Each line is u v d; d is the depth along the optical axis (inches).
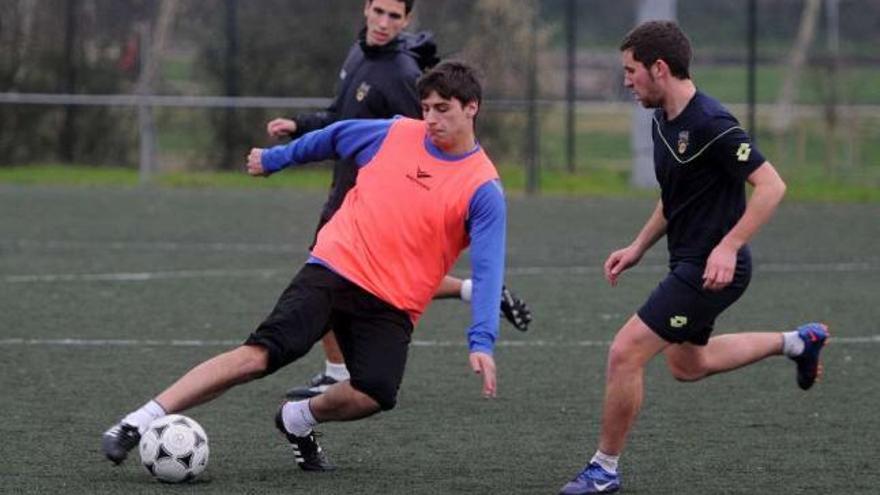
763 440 644.1
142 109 2042.3
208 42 2130.9
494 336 524.1
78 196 1859.0
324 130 569.9
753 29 1962.4
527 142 2030.0
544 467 588.4
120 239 1437.0
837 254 1393.9
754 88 1966.0
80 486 536.7
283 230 1533.0
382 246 547.2
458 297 748.0
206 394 542.9
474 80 541.3
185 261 1282.0
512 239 1475.1
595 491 539.5
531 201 1873.8
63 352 848.3
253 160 579.2
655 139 547.2
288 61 2113.7
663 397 743.1
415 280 548.4
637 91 539.2
